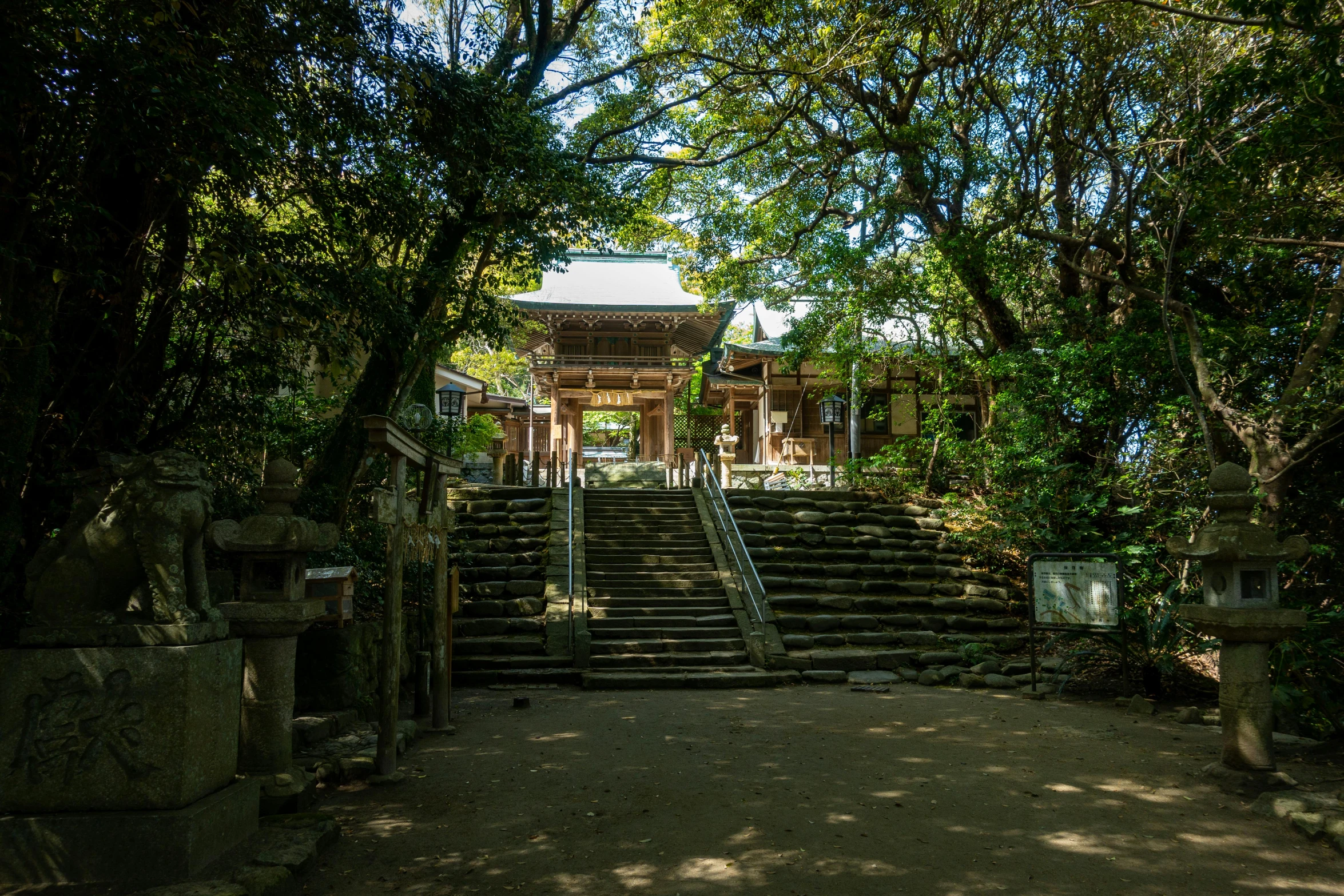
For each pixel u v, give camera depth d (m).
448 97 7.50
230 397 8.21
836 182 16.72
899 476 16.84
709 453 27.98
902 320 16.97
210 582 5.38
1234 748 5.56
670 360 27.28
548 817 4.93
